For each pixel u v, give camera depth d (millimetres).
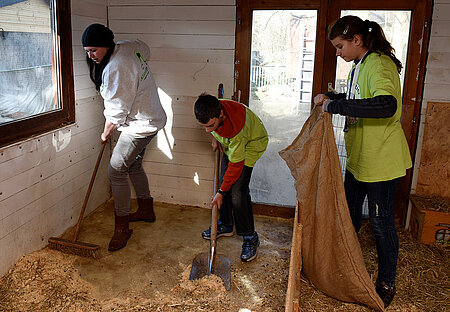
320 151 2119
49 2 2695
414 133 3008
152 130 2783
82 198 3234
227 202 2967
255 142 2592
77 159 3115
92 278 2510
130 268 2631
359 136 2221
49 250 2760
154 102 2799
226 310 2238
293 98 3135
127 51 2602
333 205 2156
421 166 3051
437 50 2834
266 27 3045
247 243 2777
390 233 2211
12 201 2447
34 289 2363
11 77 2416
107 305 2260
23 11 2465
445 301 2334
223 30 3117
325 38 2963
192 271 2504
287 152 2299
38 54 2637
